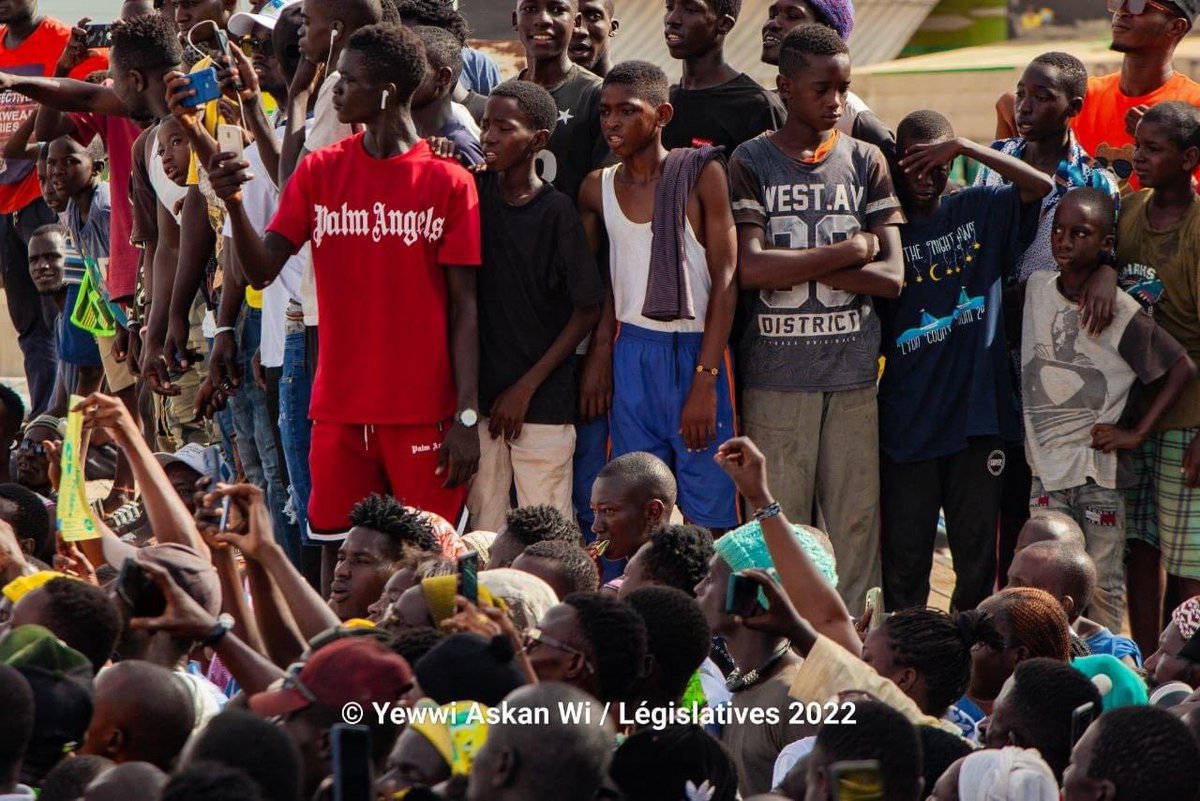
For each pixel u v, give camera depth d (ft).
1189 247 38.01
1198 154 37.83
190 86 33.50
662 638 23.93
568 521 31.94
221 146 33.68
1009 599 28.40
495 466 37.70
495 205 37.14
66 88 45.19
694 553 28.94
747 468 26.86
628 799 20.79
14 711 19.12
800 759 22.38
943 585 48.93
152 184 42.45
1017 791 20.99
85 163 52.65
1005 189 38.63
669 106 37.01
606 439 38.58
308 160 35.55
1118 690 28.17
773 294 37.37
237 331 41.47
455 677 20.57
